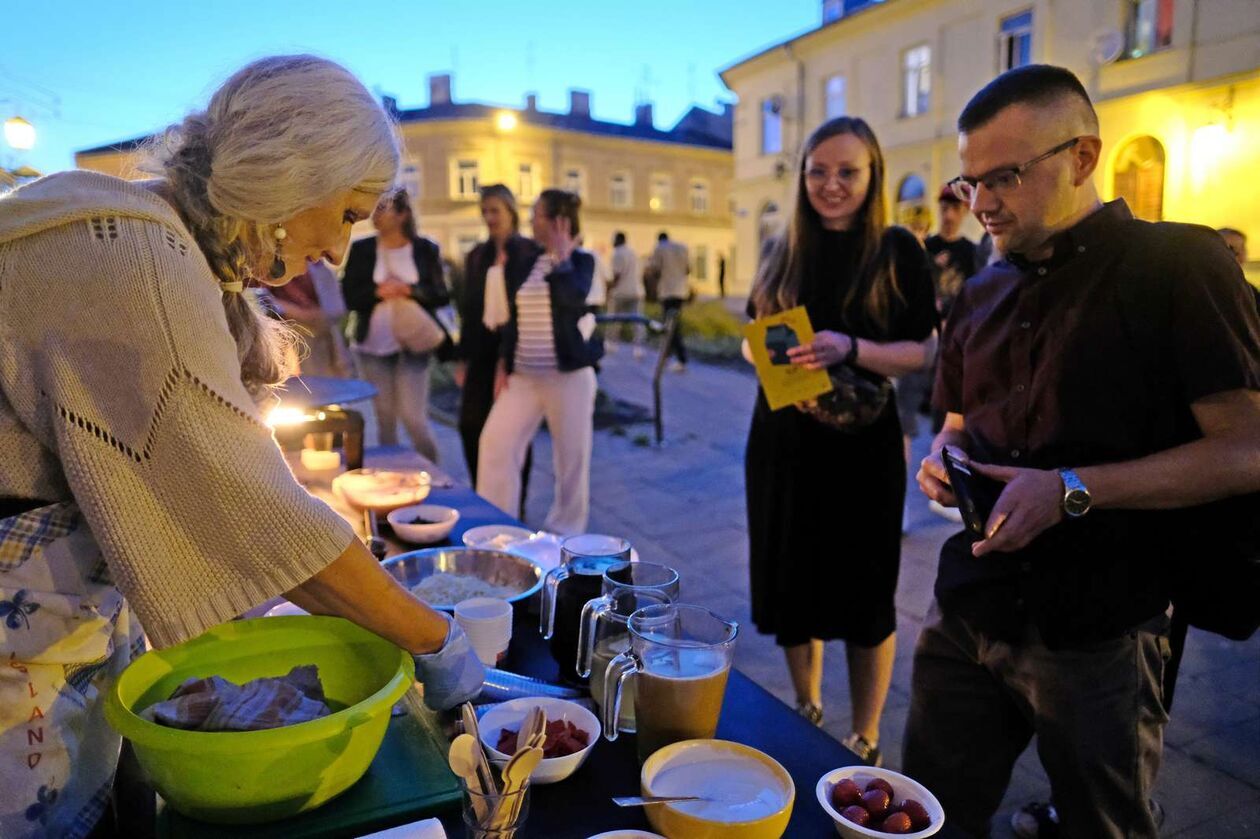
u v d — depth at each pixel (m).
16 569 0.95
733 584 3.82
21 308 0.89
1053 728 1.48
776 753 1.18
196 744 0.92
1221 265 1.30
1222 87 9.36
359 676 1.23
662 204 35.81
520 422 3.83
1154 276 1.34
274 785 0.96
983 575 1.56
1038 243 1.47
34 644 0.97
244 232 1.04
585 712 1.22
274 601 1.63
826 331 2.18
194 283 0.93
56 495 0.98
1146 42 10.26
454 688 1.14
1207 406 1.30
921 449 6.07
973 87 14.95
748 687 1.38
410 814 1.03
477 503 2.42
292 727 0.94
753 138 22.33
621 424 7.39
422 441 4.79
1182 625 1.50
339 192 1.02
